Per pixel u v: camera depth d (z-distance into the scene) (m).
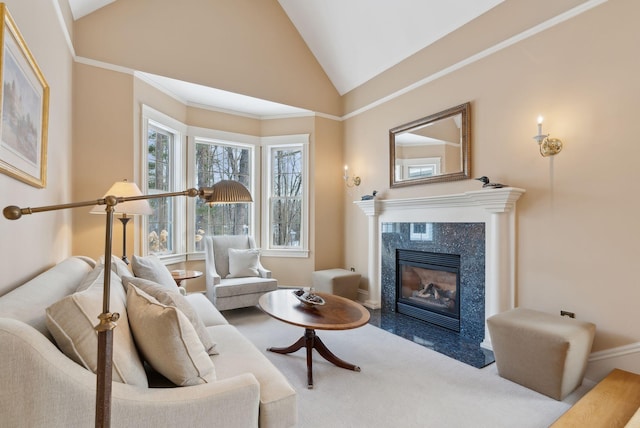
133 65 3.32
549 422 1.80
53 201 2.23
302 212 4.74
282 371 2.37
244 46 4.06
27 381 0.86
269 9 4.26
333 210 4.82
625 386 1.98
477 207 2.98
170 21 3.55
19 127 1.48
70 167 2.85
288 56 4.43
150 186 3.81
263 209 4.83
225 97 4.12
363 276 4.45
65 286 1.53
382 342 2.93
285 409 1.29
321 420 1.79
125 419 1.00
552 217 2.51
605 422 1.68
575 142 2.38
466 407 1.93
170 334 1.16
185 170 4.21
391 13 3.53
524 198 2.67
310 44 4.54
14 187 1.46
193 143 4.29
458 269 3.18
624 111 2.16
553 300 2.49
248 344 1.78
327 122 4.78
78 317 1.06
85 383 0.95
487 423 1.78
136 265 2.42
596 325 2.27
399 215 3.84
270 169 4.90
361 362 2.52
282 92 4.37
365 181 4.43
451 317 3.24
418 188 3.64
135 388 1.08
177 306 1.51
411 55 3.72
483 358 2.59
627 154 2.15
